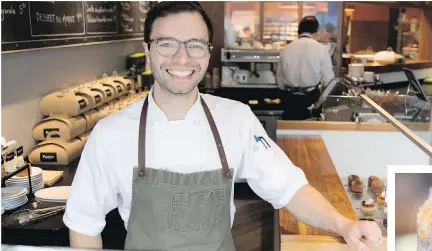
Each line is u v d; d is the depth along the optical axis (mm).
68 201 1531
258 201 3037
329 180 2449
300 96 4691
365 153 2982
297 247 1527
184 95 1482
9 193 2141
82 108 2977
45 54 3086
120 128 1513
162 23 1382
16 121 2746
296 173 1601
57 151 2771
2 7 2434
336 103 3455
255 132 1616
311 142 3113
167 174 1470
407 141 2609
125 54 4883
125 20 4695
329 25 5836
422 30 6484
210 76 5629
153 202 1471
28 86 2875
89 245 1503
